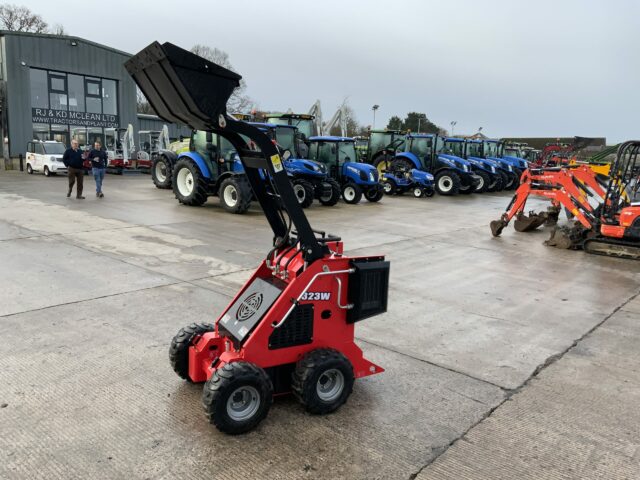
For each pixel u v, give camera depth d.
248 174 3.36
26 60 21.81
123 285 5.70
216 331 3.42
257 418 2.95
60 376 3.57
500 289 6.40
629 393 3.69
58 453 2.72
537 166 22.94
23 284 5.58
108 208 11.27
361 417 3.22
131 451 2.76
